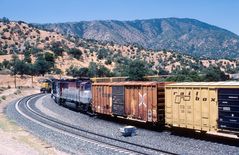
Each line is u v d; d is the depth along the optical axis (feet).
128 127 93.76
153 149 73.51
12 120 128.98
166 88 95.66
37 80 444.55
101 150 74.49
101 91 129.29
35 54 612.70
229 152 70.28
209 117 82.69
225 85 78.54
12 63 525.75
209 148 74.43
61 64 564.30
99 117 136.26
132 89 108.68
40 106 186.50
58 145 82.17
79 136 93.81
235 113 76.43
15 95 282.36
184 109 89.76
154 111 98.68
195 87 86.33
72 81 169.48
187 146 77.36
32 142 83.92
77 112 158.81
